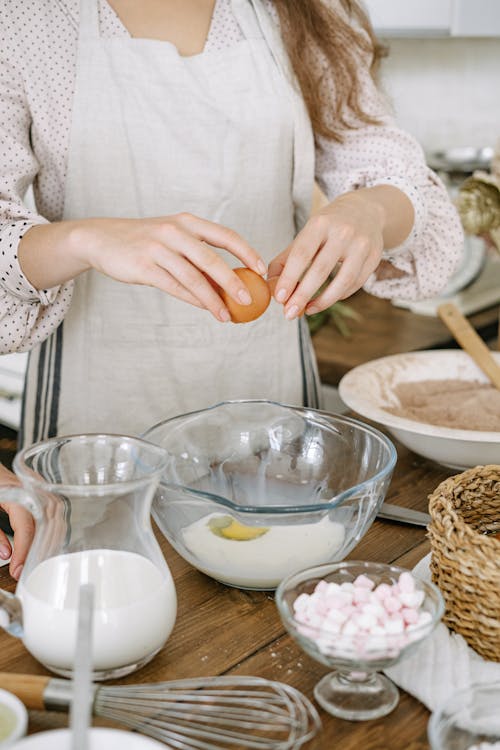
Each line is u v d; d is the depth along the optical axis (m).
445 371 1.40
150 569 0.74
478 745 0.63
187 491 0.82
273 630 0.81
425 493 1.11
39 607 0.70
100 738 0.58
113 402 1.32
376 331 2.14
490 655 0.77
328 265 0.93
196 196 1.27
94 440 0.78
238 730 0.67
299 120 1.30
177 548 0.87
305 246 0.93
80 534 0.72
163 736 0.66
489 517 0.94
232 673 0.74
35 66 1.18
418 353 1.42
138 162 1.25
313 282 0.92
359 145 1.36
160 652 0.77
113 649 0.70
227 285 0.83
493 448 1.11
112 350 1.30
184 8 1.26
